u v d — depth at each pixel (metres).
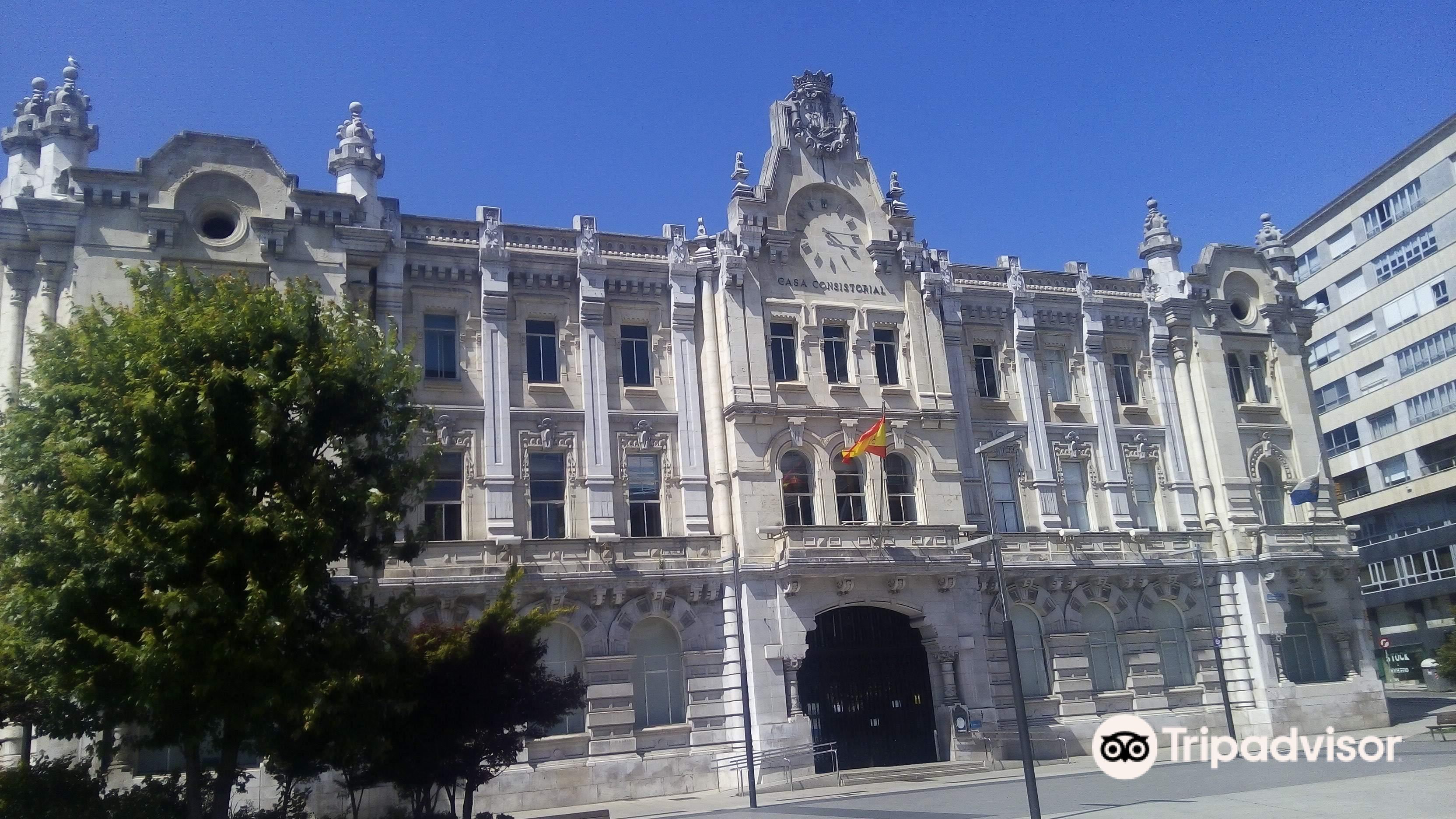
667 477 39.56
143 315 23.62
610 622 36.75
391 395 25.81
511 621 27.33
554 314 39.97
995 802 27.73
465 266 38.91
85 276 32.94
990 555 42.59
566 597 36.38
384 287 37.38
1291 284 52.56
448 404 37.53
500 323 38.66
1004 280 47.84
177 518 21.56
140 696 20.64
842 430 41.50
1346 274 80.06
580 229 40.75
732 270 41.31
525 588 35.75
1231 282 51.91
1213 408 48.94
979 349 46.69
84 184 33.50
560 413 38.62
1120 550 45.41
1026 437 45.81
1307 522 49.44
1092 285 49.16
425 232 38.72
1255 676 45.41
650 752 36.25
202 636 20.91
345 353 24.52
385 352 25.94
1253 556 46.84
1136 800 26.16
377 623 24.14
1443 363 70.94
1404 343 74.38
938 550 40.09
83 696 20.55
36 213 32.88
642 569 37.38
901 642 40.41
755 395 40.41
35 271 33.56
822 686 39.06
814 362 42.19
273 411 22.48
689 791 36.09
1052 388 47.62
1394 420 75.38
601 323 39.91
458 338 38.50
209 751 25.30
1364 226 78.19
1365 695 46.59
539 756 34.88
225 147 35.44
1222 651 46.00
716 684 37.56
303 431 23.34
